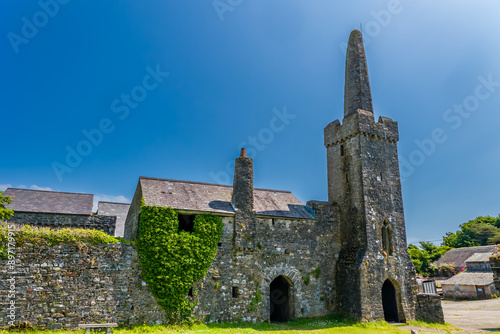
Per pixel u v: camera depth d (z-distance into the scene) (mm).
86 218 26047
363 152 28125
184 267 22234
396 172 29734
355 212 27578
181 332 19234
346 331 22031
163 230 22266
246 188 25719
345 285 26328
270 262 25422
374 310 24875
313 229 27672
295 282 25922
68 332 18219
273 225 26344
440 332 22844
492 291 49969
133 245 21812
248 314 23672
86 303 19953
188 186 27047
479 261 57312
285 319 26203
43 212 25062
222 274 23516
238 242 24234
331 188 30422
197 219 23719
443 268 66688
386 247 27234
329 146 31391
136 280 21312
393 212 28328
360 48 32438
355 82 31469
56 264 19797
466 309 40219
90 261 20547
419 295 27297
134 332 19234
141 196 24234
